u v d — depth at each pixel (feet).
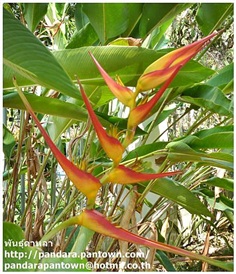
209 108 3.05
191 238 5.87
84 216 1.76
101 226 1.75
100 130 1.71
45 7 2.78
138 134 2.99
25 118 3.08
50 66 1.53
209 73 2.65
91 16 2.81
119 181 1.76
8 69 2.27
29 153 3.46
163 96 3.40
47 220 4.17
